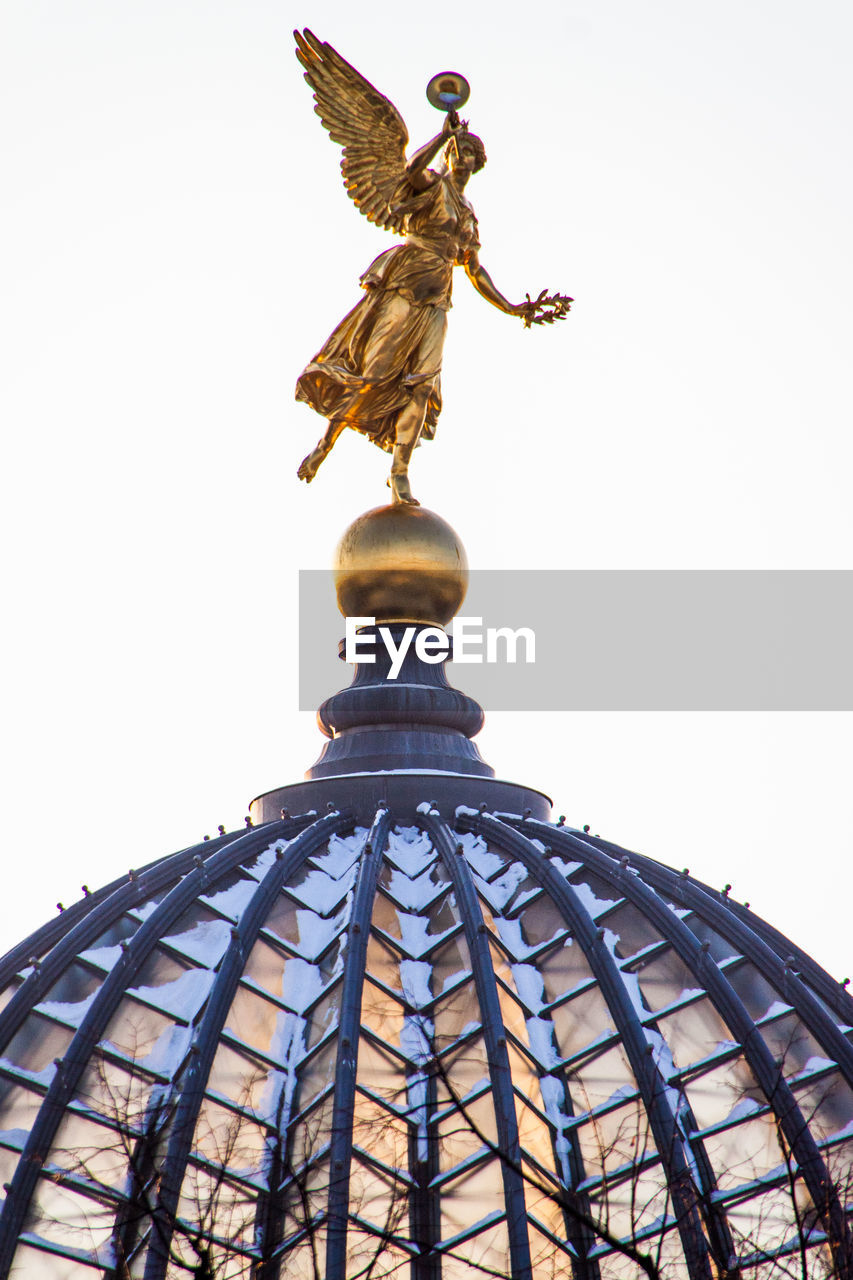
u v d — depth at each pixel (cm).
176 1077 6256
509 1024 6431
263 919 6612
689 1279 5759
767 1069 6356
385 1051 6253
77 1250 5944
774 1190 6078
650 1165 6053
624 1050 6338
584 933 6612
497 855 6950
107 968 6688
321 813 7162
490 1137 6019
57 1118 6188
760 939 6925
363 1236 5831
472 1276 5778
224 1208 5919
